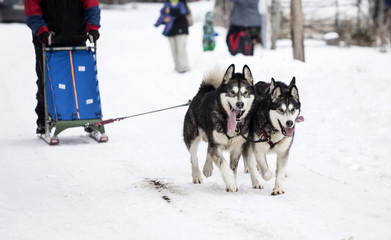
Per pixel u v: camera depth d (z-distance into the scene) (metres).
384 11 29.41
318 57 20.81
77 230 5.62
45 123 10.38
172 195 6.94
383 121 10.81
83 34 10.46
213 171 8.44
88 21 10.20
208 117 7.14
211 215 6.06
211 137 7.18
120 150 9.62
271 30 25.47
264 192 7.11
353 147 9.56
